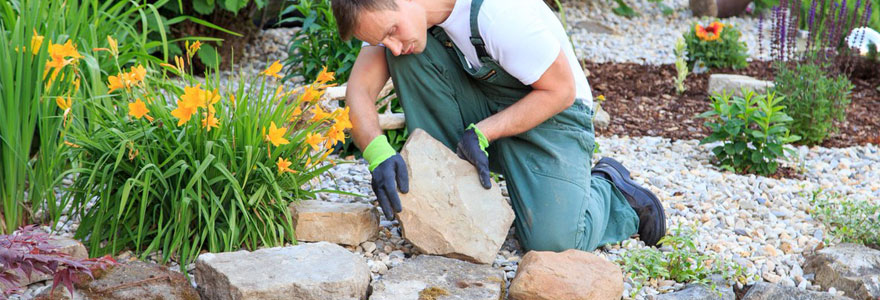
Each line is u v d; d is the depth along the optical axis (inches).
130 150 97.5
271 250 95.6
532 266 94.8
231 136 100.7
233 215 97.4
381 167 101.7
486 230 102.7
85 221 102.9
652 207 115.0
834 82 177.6
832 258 106.3
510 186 110.7
